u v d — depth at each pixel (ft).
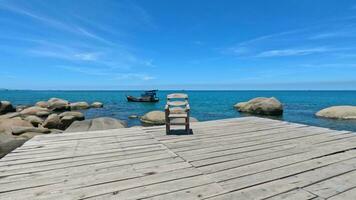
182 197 8.36
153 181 9.69
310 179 9.83
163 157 12.87
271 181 9.66
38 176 10.27
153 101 138.41
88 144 15.74
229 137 17.66
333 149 14.20
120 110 93.20
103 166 11.48
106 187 9.18
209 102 140.87
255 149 14.38
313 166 11.34
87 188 9.11
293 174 10.37
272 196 8.42
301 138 17.20
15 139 21.49
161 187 9.14
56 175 10.37
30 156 13.08
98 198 8.34
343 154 13.33
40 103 94.94
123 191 8.84
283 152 13.69
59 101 91.91
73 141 16.57
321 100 151.94
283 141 16.33
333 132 19.20
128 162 12.05
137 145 15.47
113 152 13.87
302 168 11.08
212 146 15.15
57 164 11.78
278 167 11.24
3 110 72.95
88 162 12.08
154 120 53.67
